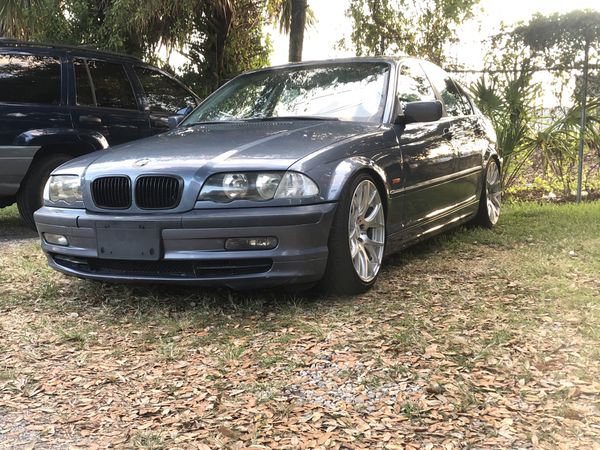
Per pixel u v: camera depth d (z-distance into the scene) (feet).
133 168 12.30
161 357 10.36
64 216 12.96
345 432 7.79
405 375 9.33
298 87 16.22
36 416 8.50
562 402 8.33
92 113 22.21
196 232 11.73
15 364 10.25
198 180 11.84
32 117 20.85
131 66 24.12
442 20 29.22
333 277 12.70
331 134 13.51
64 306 13.23
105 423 8.27
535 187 29.60
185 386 9.30
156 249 11.94
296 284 12.42
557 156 27.86
